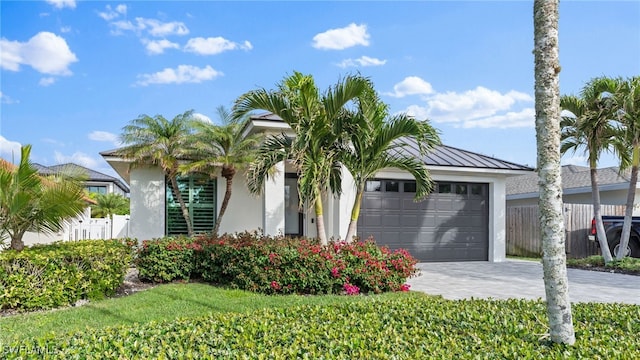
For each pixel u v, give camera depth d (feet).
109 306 23.07
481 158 49.47
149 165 39.63
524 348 11.10
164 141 36.73
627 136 39.14
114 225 56.18
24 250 24.58
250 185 29.84
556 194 11.96
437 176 46.01
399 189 44.86
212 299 24.70
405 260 28.35
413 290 29.12
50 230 26.73
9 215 23.91
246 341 11.44
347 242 29.58
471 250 47.47
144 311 21.84
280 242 28.60
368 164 30.07
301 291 26.89
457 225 47.03
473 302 17.13
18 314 21.77
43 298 22.86
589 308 16.16
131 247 30.14
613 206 56.13
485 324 13.58
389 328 12.92
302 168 27.25
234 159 37.35
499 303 16.89
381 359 10.19
